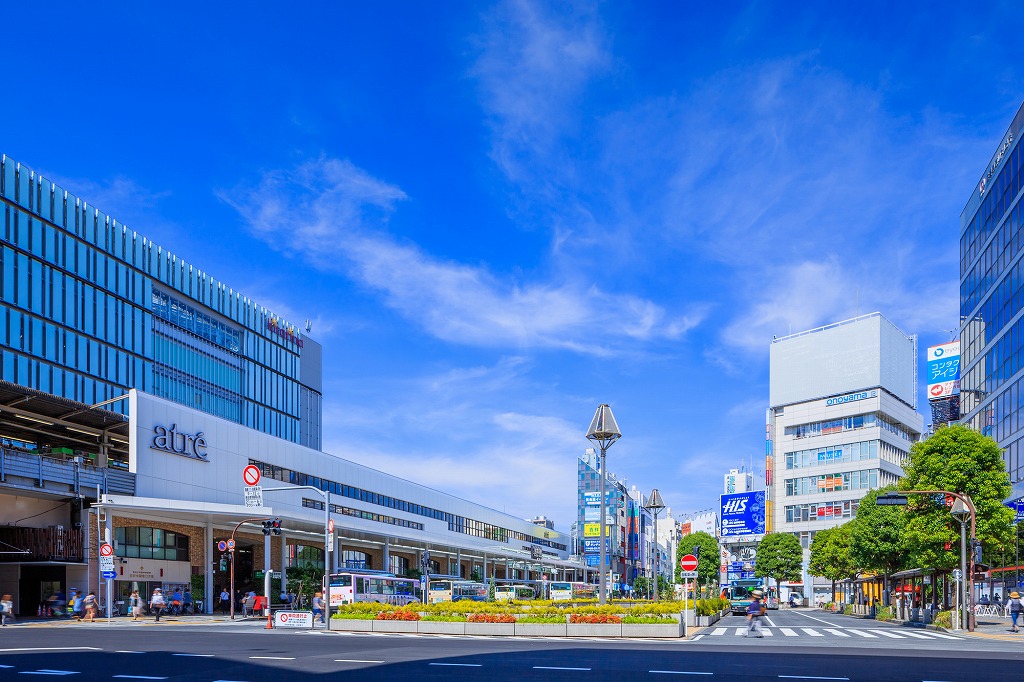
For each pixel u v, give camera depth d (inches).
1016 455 2202.3
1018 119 2233.0
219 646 941.8
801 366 4611.2
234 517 2066.9
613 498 5851.4
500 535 4618.6
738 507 4542.3
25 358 2610.7
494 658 814.5
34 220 2711.6
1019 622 1777.8
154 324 3339.1
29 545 1659.7
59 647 908.6
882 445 4269.2
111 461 2119.8
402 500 3400.6
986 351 2506.2
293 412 4441.4
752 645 1056.8
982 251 2564.0
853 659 828.6
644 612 1278.3
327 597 1494.8
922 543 1674.5
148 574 1956.2
